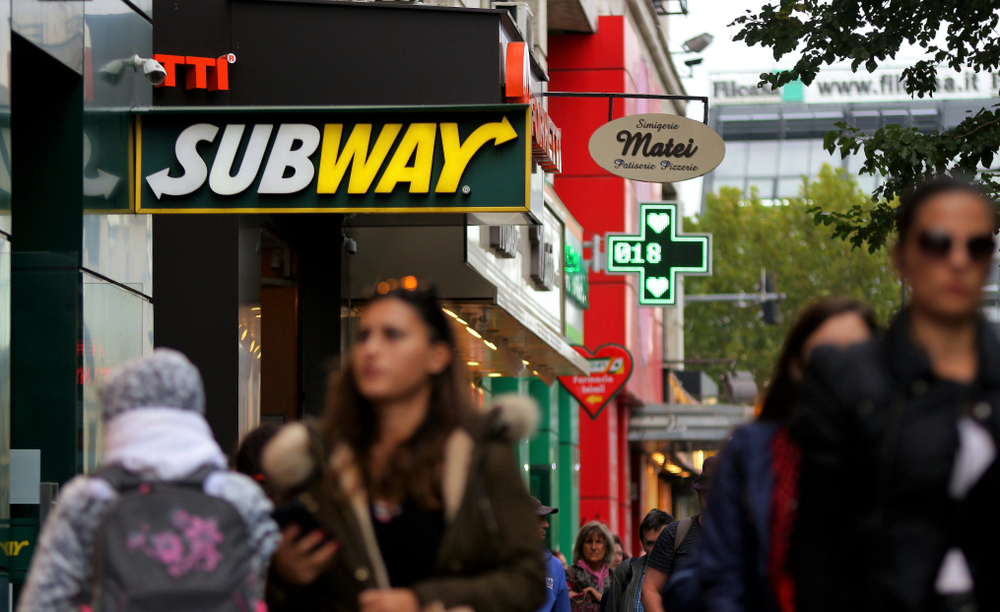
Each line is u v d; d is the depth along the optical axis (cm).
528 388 3628
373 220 1809
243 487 486
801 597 448
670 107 5669
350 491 478
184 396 490
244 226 1509
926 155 1658
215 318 1448
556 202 2717
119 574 456
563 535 3869
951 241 429
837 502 441
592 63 4128
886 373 436
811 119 10769
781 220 8750
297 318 1753
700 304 8731
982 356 435
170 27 1384
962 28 1677
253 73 1384
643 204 2730
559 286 2808
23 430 1055
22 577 1009
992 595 427
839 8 1684
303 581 476
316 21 1390
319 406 1742
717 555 479
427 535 472
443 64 1376
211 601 460
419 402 493
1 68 999
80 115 1130
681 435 4712
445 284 1950
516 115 1254
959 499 427
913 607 421
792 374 540
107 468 479
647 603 1012
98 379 1116
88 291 1105
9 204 1030
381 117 1259
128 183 1241
